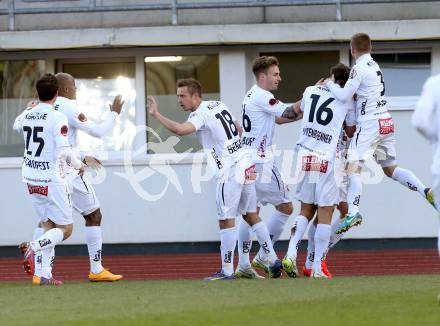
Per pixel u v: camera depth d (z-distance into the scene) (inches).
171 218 1891.0
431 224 1865.2
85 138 1902.1
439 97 914.1
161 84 1908.2
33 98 1913.1
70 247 1898.4
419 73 1876.2
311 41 1820.9
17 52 1907.0
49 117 1238.9
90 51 1898.4
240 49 1870.1
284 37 1813.5
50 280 1272.1
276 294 1051.3
